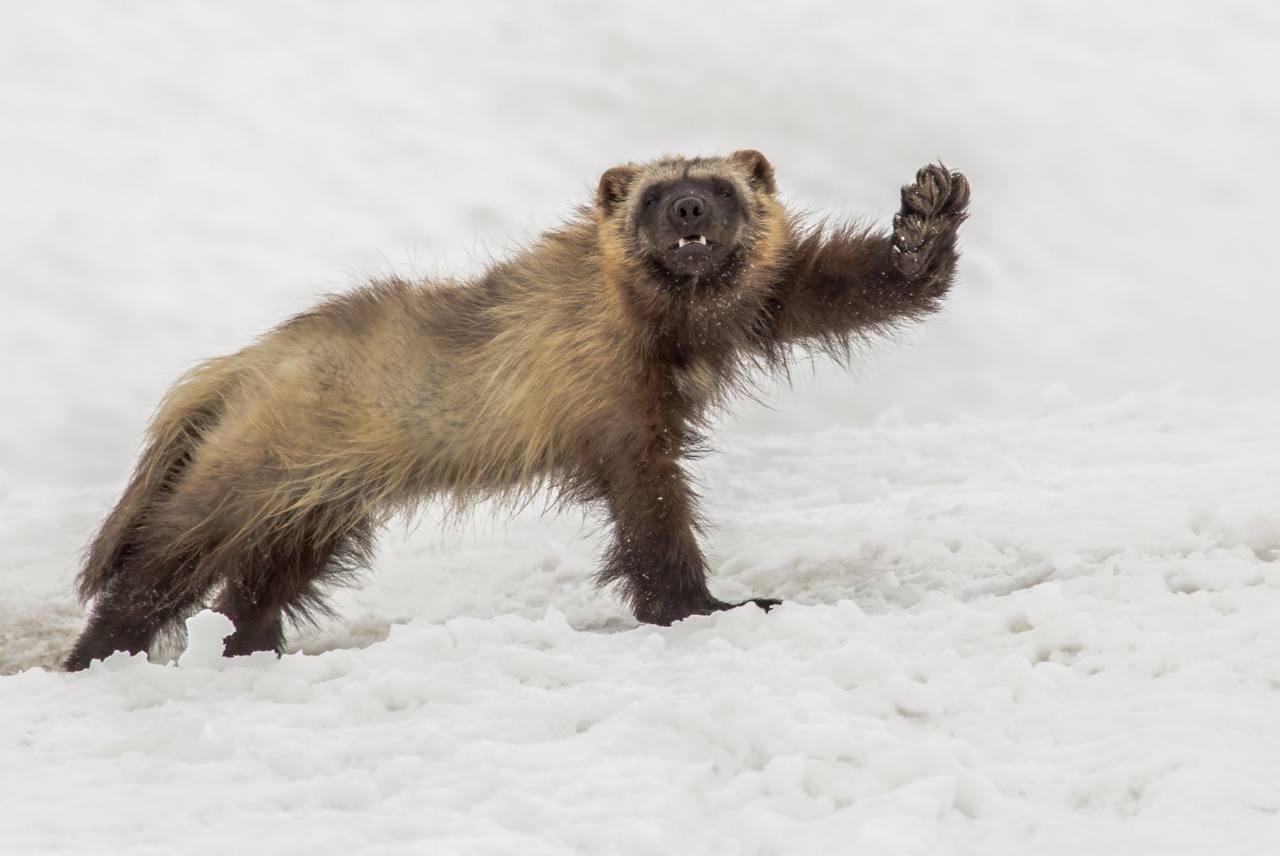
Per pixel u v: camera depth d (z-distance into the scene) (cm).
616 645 977
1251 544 1047
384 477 1187
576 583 1359
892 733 775
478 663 923
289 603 1265
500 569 1430
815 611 954
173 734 832
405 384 1164
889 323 1178
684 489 1120
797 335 1188
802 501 1653
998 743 759
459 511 1211
